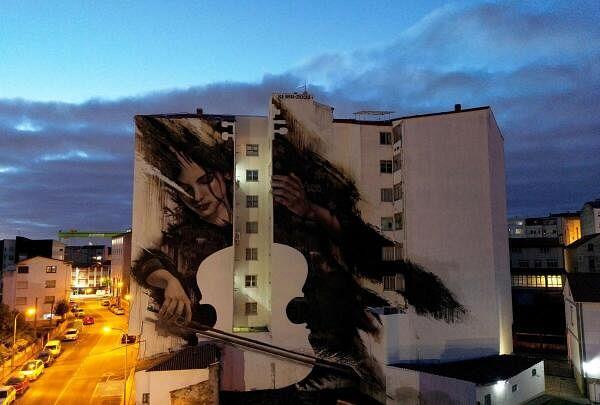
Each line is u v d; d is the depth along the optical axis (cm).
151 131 4016
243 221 4253
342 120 4312
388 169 4353
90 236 15100
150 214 3953
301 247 4059
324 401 3775
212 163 4075
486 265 4003
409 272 4041
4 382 3838
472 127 4138
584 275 4016
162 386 3328
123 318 7962
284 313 3978
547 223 9212
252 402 3741
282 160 4122
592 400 3519
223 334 3916
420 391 3331
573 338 4031
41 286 7388
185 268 3944
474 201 4069
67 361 4906
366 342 3906
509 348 4412
